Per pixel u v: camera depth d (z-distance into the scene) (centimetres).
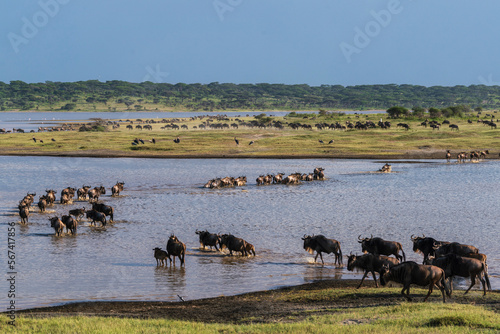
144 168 16188
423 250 5522
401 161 18000
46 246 6391
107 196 10831
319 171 13662
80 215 8219
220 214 8594
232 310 4097
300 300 4312
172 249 5534
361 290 4534
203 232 6294
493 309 3759
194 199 10319
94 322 3512
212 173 14962
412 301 4075
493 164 16812
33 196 10069
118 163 17638
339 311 3841
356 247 6250
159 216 8438
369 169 15725
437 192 10950
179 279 5072
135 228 7500
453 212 8594
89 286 4825
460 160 17638
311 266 5581
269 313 3953
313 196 10638
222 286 4853
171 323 3506
